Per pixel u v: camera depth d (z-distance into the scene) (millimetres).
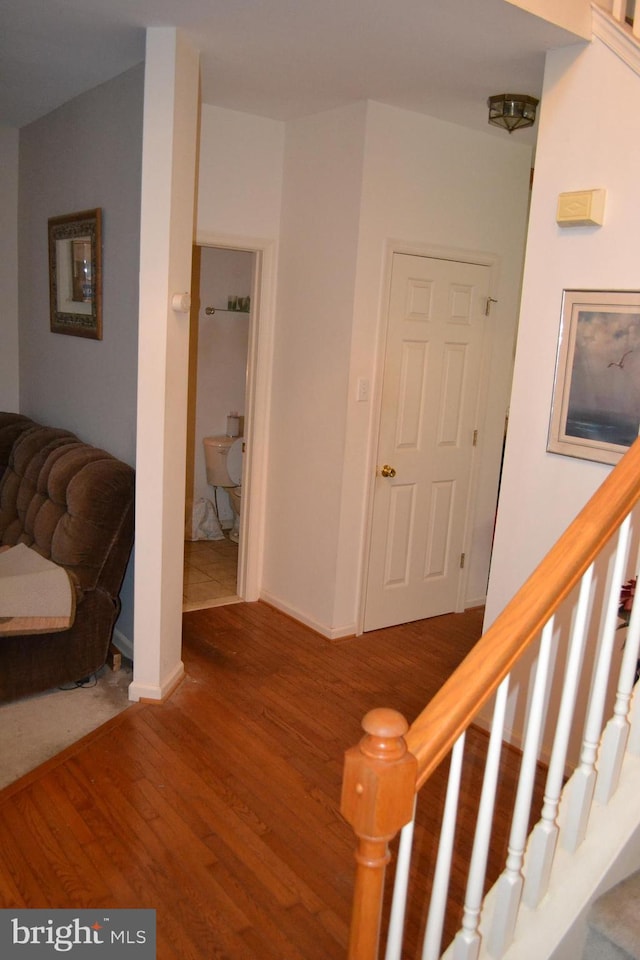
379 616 4180
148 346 2969
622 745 1648
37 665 3137
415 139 3725
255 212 4055
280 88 3441
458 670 1361
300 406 4094
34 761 2805
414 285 3918
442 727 1277
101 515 3207
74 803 2576
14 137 4578
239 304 5559
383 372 3879
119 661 3490
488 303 4242
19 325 4754
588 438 2730
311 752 2957
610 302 2623
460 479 4379
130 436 3404
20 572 3227
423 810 2623
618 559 1590
